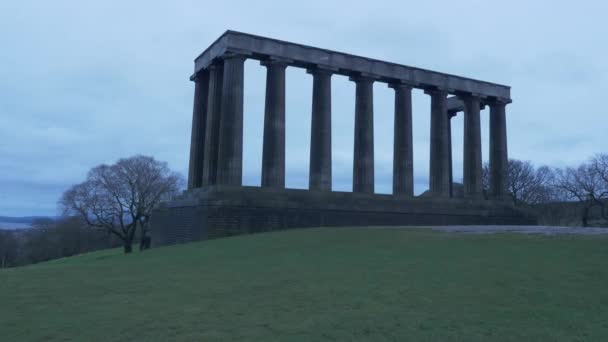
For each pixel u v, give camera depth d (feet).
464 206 223.92
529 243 99.96
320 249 108.06
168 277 82.07
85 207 326.03
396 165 219.20
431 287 65.31
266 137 189.37
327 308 56.80
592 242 95.71
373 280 71.26
